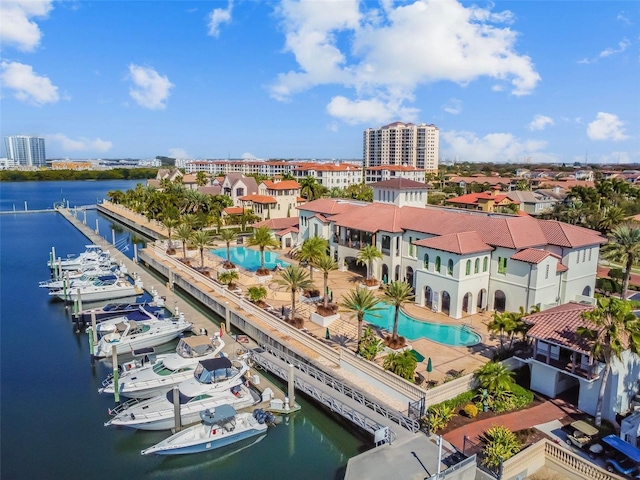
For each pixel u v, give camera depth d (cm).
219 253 8094
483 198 11550
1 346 4559
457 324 4566
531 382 3350
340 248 6669
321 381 3547
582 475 2409
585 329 2852
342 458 2930
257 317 4838
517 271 4612
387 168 17100
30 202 19088
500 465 2378
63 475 2720
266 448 3027
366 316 4828
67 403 3488
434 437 2788
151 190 14625
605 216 7588
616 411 2903
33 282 6875
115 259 7831
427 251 4962
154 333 4459
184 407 3139
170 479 2730
